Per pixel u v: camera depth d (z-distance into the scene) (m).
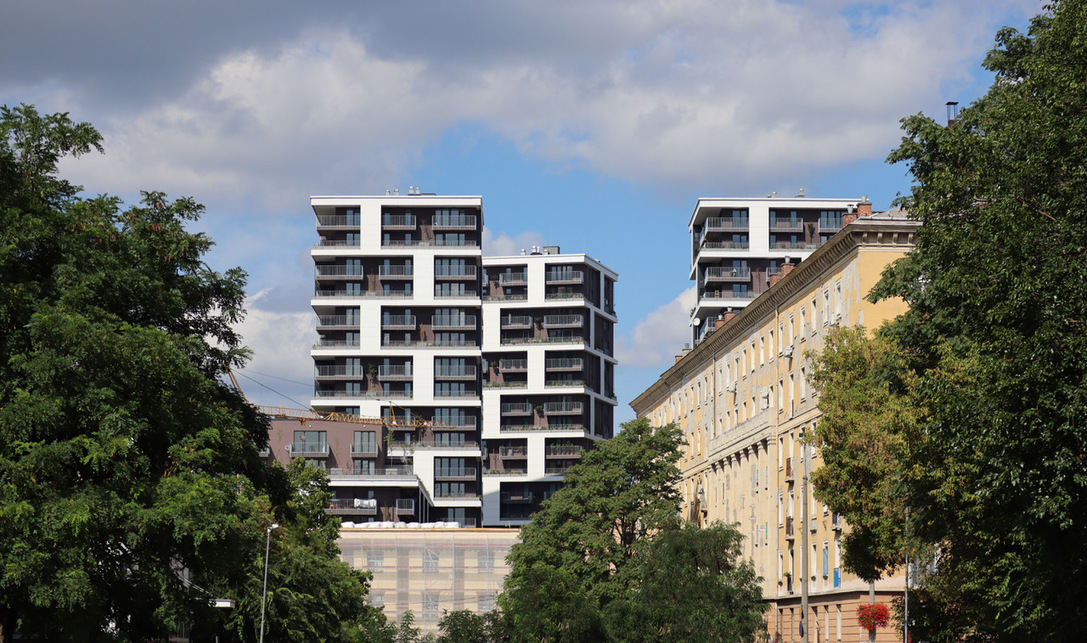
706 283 145.38
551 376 199.88
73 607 35.78
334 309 174.00
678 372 122.25
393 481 163.25
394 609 143.62
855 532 51.44
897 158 45.41
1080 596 32.62
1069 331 29.75
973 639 45.28
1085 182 31.12
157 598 41.53
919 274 44.28
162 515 36.81
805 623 67.00
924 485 41.47
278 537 78.06
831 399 50.78
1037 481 30.31
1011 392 30.33
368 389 174.00
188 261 43.97
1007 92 40.94
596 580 90.88
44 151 40.56
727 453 101.19
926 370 41.53
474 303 173.62
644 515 92.12
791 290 86.12
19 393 35.41
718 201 148.88
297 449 163.88
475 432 175.75
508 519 195.75
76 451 35.94
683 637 62.50
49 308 36.25
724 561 67.69
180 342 39.19
